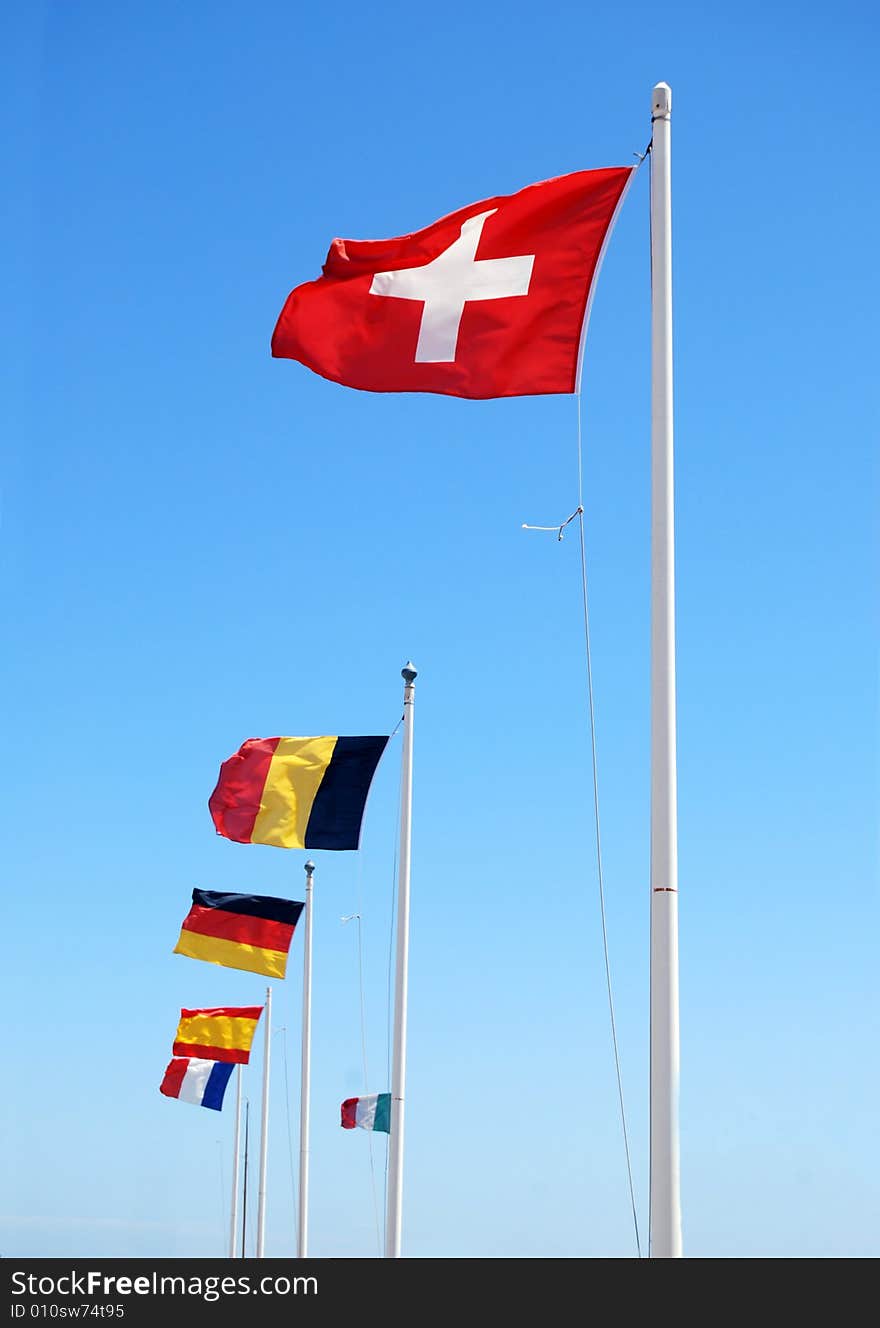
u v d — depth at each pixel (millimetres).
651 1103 10531
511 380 12922
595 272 12992
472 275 13141
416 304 13242
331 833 26109
